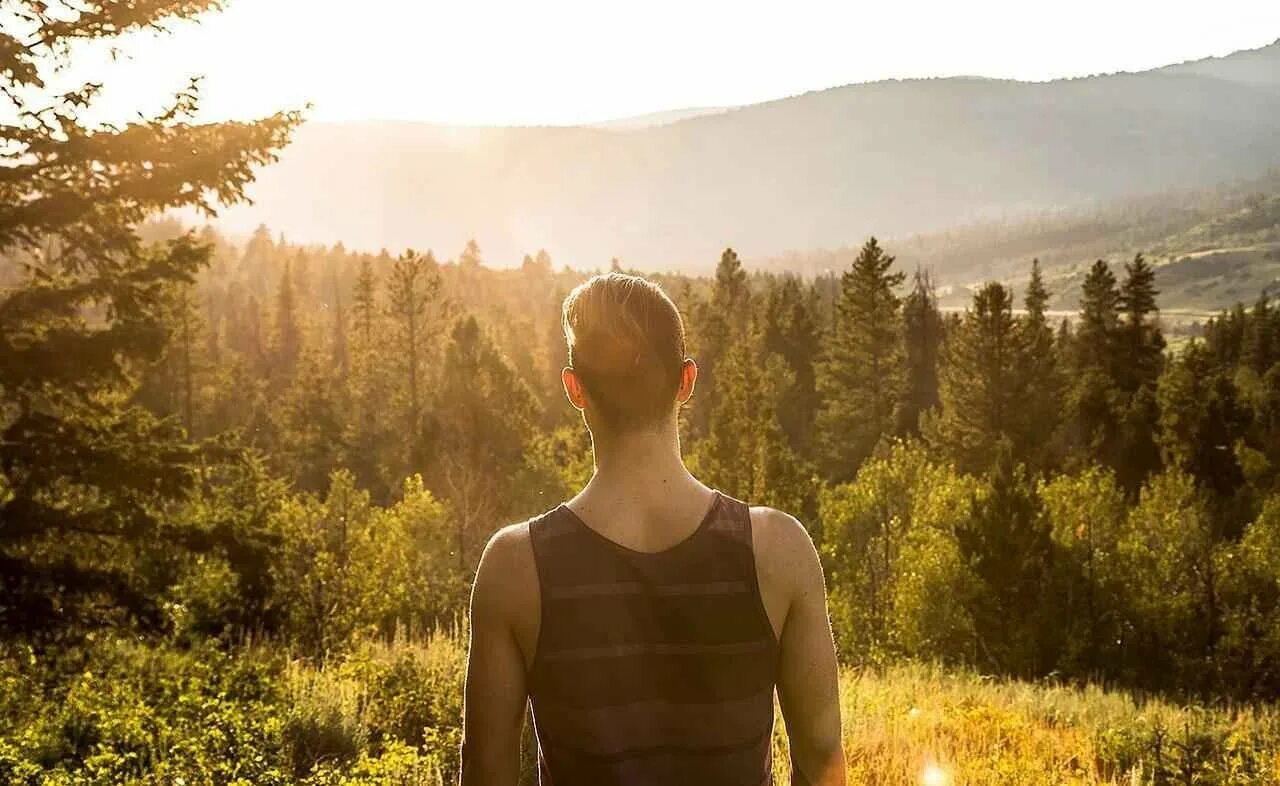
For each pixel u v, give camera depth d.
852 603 28.12
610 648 1.39
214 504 12.17
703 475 34.62
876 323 65.31
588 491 1.48
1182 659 24.52
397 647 10.95
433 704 8.02
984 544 25.50
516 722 1.44
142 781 5.61
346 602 16.05
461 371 39.66
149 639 10.48
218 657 9.85
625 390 1.45
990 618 25.09
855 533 29.38
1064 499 29.81
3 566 9.59
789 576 1.45
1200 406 48.75
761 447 32.41
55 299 9.79
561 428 41.72
